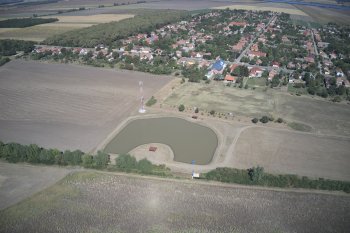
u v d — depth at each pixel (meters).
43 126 192.88
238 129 190.50
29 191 137.38
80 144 173.75
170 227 119.25
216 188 140.25
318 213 127.25
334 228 120.25
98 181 144.25
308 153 167.12
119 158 153.38
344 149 171.12
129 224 120.44
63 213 125.69
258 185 142.62
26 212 126.06
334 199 135.00
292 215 125.94
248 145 173.62
